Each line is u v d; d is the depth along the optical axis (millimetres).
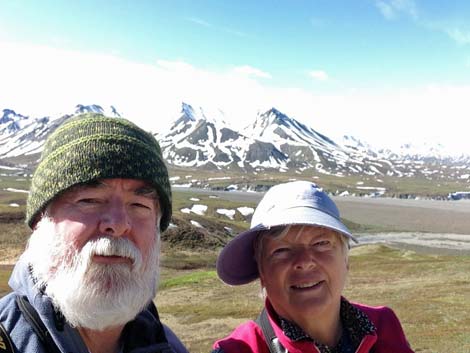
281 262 646
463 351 2668
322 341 654
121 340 538
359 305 741
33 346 453
